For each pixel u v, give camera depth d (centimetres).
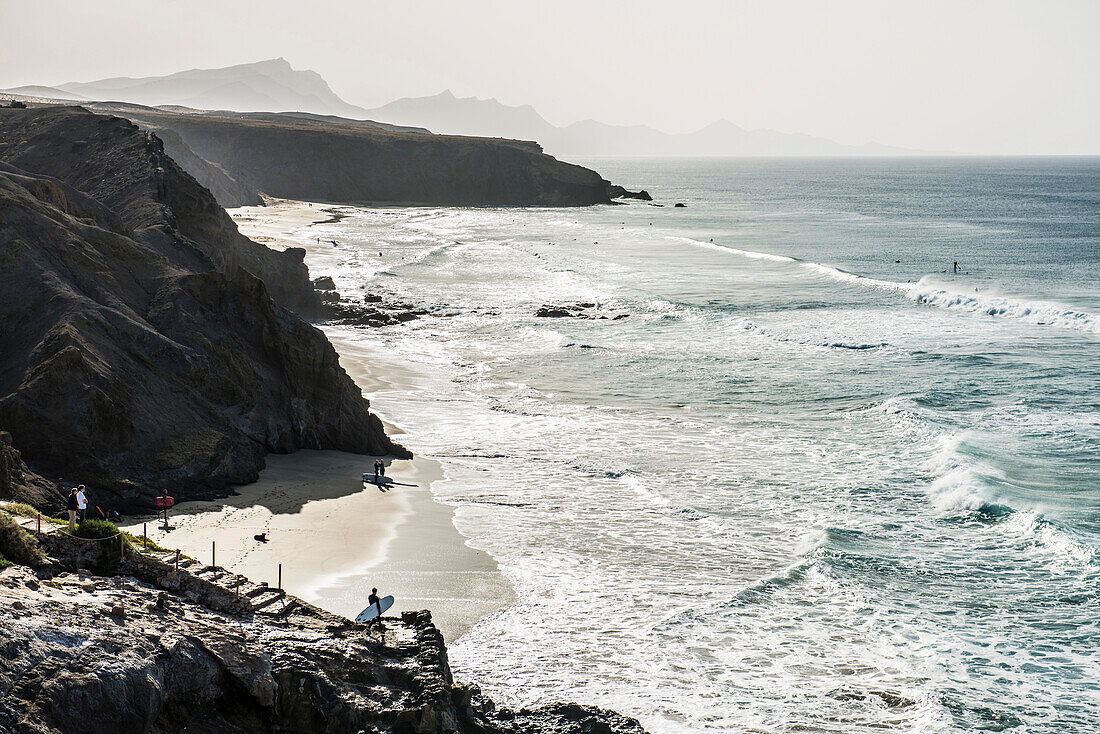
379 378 5456
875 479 3791
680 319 7219
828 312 7475
